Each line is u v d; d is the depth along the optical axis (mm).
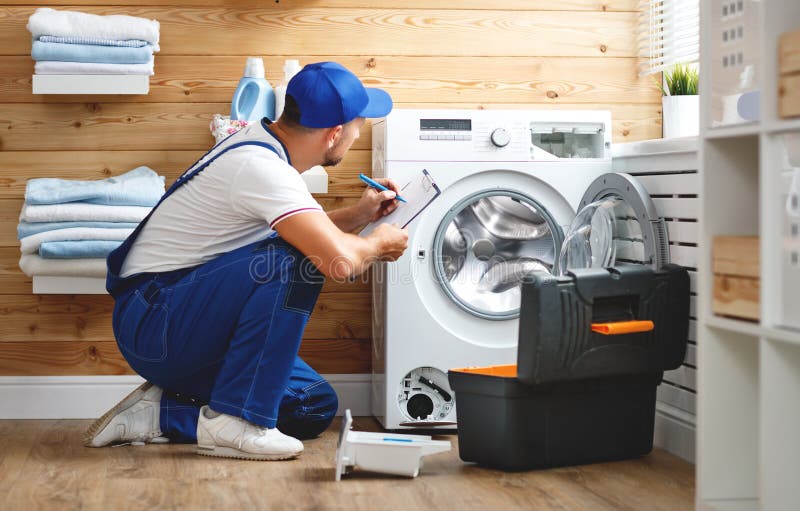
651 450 2508
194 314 2404
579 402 2371
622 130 3275
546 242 2896
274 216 2287
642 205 2566
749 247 1689
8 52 3053
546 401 2328
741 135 1703
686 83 3158
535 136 3018
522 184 2855
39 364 3102
